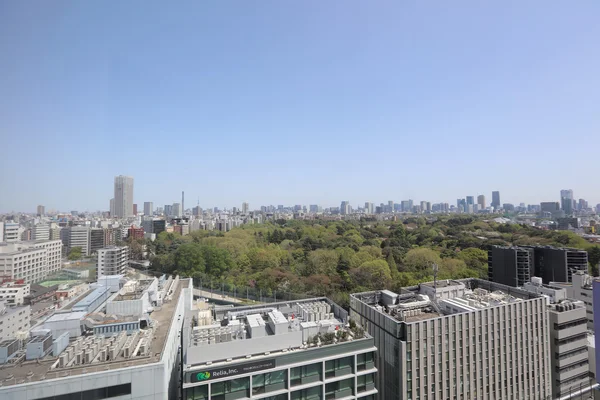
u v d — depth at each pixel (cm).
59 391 3847
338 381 5175
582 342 7869
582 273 11444
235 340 4891
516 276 14825
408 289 8675
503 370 6850
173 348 5778
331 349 5156
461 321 6488
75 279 19338
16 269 17800
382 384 6512
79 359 4359
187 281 10012
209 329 5319
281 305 6769
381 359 6575
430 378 6156
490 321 6769
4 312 9550
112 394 4038
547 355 7388
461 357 6456
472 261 17475
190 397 4422
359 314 7475
